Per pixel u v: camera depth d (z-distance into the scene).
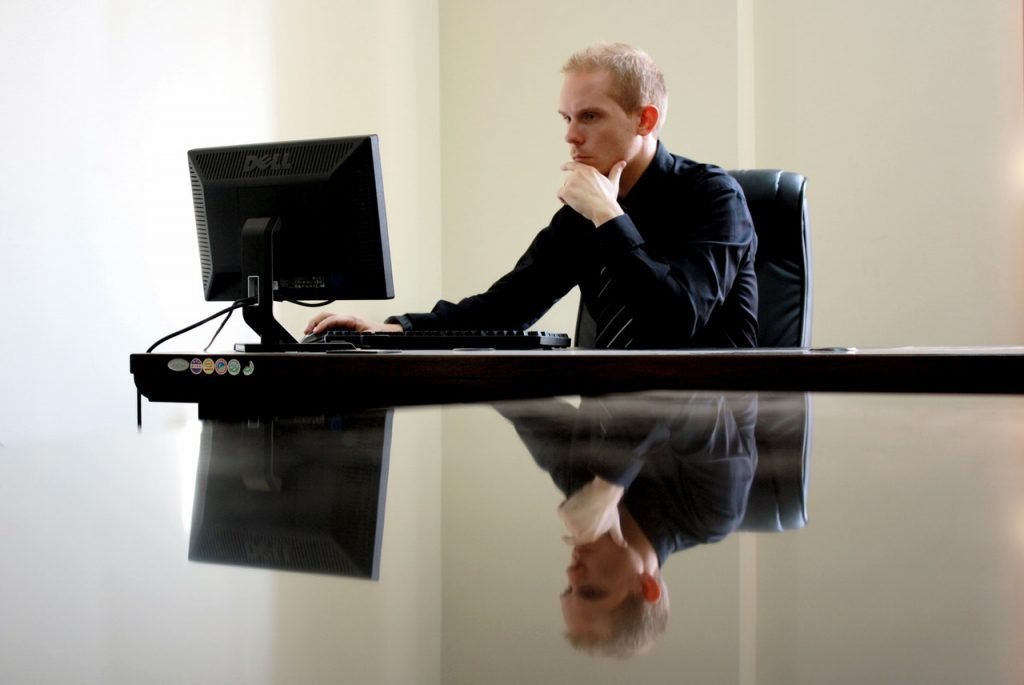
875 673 0.09
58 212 2.21
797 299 2.09
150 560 0.15
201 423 0.42
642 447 0.29
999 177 3.24
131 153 2.43
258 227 1.43
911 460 0.25
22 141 2.12
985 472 0.23
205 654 0.10
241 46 2.82
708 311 1.90
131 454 0.30
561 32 3.72
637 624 0.11
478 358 0.95
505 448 0.29
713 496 0.19
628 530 0.16
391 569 0.14
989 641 0.10
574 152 2.14
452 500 0.20
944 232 3.30
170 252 2.56
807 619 0.10
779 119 3.50
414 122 3.73
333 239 1.44
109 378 2.35
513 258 3.82
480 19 3.85
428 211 3.82
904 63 3.33
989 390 0.82
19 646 0.11
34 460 0.29
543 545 0.15
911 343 3.34
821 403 0.51
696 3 3.48
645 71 2.08
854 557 0.14
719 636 0.10
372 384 0.97
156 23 2.50
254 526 0.18
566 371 0.93
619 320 2.17
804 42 3.45
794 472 0.23
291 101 3.04
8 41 2.08
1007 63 3.22
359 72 3.39
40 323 2.16
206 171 1.50
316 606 0.12
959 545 0.15
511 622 0.11
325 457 0.28
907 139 3.33
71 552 0.16
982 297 3.26
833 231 3.43
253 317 1.44
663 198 2.12
